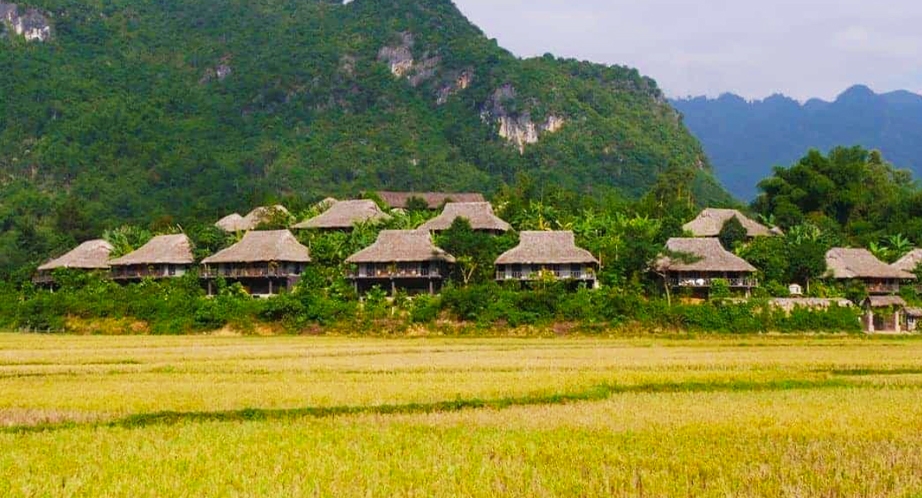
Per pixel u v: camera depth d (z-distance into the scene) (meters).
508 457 27.70
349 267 105.88
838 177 152.38
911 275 106.56
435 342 78.50
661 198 159.75
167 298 97.69
